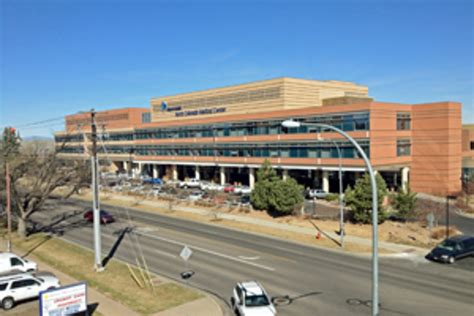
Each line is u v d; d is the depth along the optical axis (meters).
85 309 18.78
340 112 57.50
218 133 78.81
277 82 71.31
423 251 30.53
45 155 43.94
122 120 109.69
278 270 26.03
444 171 58.03
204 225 42.12
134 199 63.03
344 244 32.66
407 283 23.22
